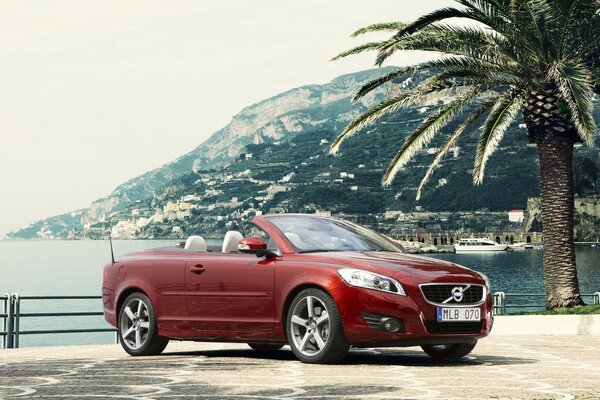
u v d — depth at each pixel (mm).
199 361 11172
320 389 8055
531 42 26062
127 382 8750
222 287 11500
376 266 10531
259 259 11320
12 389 8227
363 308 10289
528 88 26922
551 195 26984
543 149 27094
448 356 11750
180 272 11984
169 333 12070
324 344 10516
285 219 11773
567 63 24969
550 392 7914
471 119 28078
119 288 12688
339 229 11930
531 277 191875
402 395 7609
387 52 26734
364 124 27594
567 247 26875
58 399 7434
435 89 27344
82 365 10789
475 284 10789
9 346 18453
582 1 24703
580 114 23781
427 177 28188
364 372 9656
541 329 20547
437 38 26359
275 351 13352
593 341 16391
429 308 10328
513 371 9953
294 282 10781
